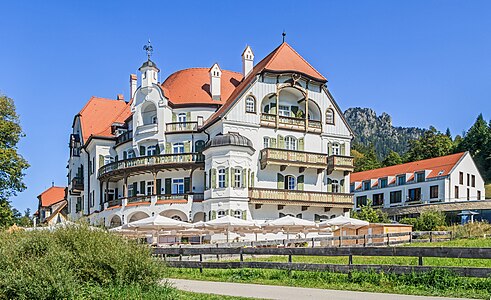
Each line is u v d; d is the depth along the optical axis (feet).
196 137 185.57
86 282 51.78
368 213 218.79
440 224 211.41
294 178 179.73
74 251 54.44
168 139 187.01
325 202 179.01
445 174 257.75
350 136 192.03
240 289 59.47
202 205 173.17
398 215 257.75
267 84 178.70
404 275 55.93
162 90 187.83
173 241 172.86
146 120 194.80
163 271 57.16
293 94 185.88
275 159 171.73
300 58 193.98
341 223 137.08
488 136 418.51
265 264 71.41
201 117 187.52
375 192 293.43
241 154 166.91
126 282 53.47
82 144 224.94
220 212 164.55
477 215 229.86
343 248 62.23
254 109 175.73
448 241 123.24
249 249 74.74
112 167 194.29
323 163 181.16
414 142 449.89
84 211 221.25
